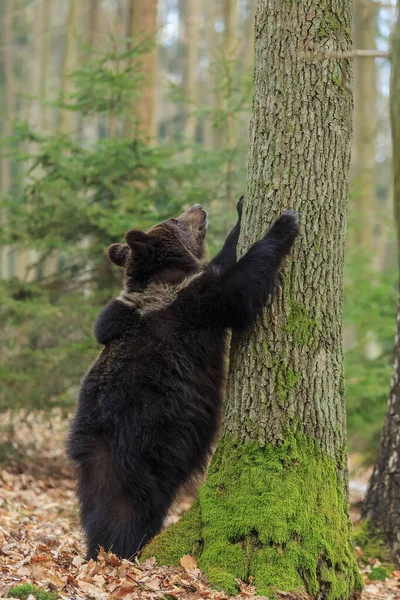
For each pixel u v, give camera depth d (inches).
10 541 315.0
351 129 300.4
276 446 284.0
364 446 735.1
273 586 255.9
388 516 402.9
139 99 716.7
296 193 291.6
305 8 289.0
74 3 1216.2
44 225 644.1
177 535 282.4
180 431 308.8
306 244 292.2
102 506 303.4
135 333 315.9
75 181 642.8
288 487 275.3
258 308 290.7
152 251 335.9
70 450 315.9
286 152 291.9
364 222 1018.1
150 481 303.4
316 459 284.4
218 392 325.4
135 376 307.0
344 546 278.2
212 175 681.6
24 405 603.8
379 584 367.2
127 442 301.7
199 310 310.3
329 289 294.5
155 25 753.0
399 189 352.8
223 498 281.6
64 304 624.4
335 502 283.0
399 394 410.6
